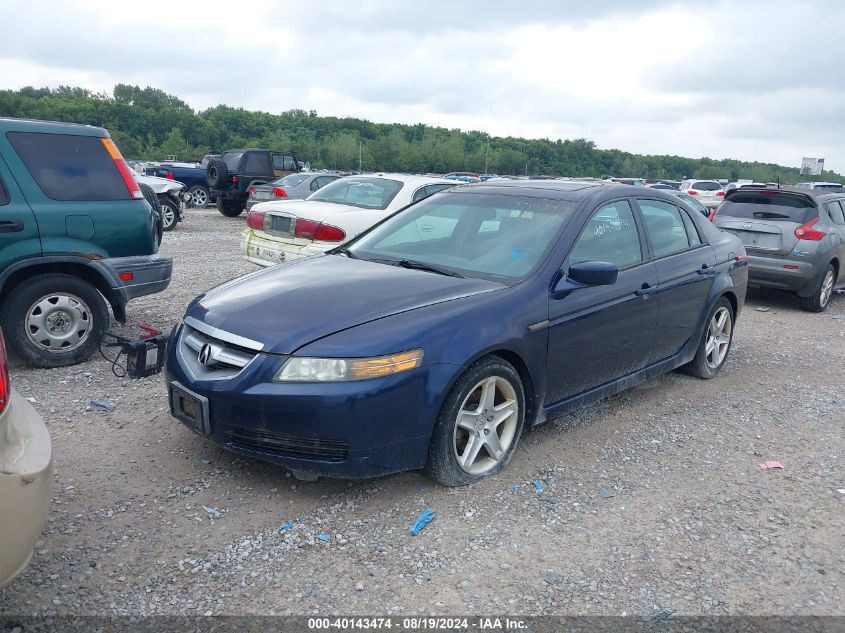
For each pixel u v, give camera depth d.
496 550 3.21
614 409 5.17
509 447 3.97
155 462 3.90
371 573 2.99
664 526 3.52
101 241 5.43
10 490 2.21
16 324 5.15
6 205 5.02
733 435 4.80
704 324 5.62
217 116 139.50
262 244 7.98
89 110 122.56
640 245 4.92
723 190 32.84
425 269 4.29
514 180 5.39
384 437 3.36
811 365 6.80
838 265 9.92
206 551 3.09
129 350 5.19
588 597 2.91
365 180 8.98
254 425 3.34
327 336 3.38
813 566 3.23
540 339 3.97
